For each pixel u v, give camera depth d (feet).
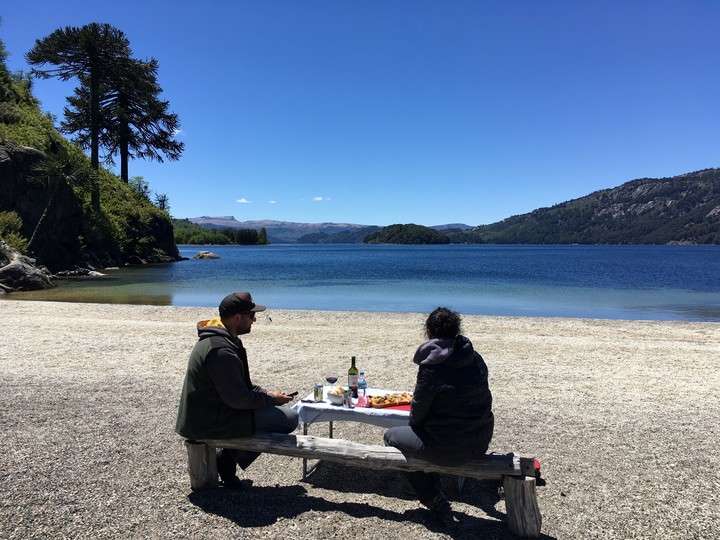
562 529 11.04
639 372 26.27
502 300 68.49
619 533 10.89
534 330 40.68
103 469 13.79
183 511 11.61
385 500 12.61
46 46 119.85
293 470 14.40
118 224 139.44
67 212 109.29
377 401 14.33
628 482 13.39
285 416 13.09
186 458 14.62
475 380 10.80
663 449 15.71
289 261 195.93
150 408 19.35
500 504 12.58
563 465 14.48
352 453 11.41
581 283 97.55
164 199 182.80
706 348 32.94
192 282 91.91
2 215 90.27
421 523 11.34
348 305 62.44
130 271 119.24
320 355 29.96
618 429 17.53
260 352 30.73
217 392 11.72
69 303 55.06
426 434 11.00
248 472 14.20
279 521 11.25
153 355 29.40
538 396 21.68
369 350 31.58
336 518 11.44
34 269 77.41
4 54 129.18
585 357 29.94
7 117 113.39
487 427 10.93
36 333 36.47
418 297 71.67
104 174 153.99
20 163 97.40
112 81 133.28
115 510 11.60
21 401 20.13
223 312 12.14
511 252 388.57
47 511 11.50
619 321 45.93
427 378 10.74
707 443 16.25
